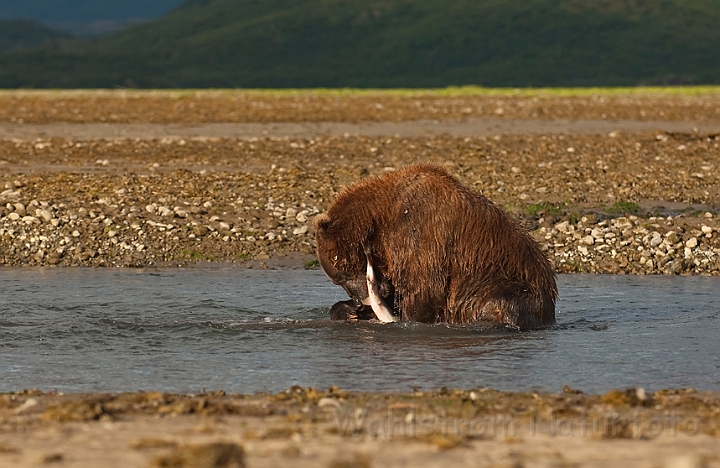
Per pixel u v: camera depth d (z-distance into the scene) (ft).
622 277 188.24
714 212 226.79
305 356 126.72
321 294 168.66
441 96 581.53
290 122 403.95
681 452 74.08
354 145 320.50
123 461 70.79
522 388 111.34
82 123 398.62
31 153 299.99
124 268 193.16
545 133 363.76
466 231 140.36
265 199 230.68
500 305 139.64
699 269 192.85
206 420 87.40
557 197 240.73
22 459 71.61
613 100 534.37
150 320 147.23
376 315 141.90
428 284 141.28
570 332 139.95
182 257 198.80
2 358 125.80
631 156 298.97
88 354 127.95
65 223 208.74
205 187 239.09
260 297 165.78
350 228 142.31
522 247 142.51
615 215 226.79
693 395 104.47
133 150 308.19
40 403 95.76
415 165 145.89
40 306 156.46
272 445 76.23
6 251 199.31
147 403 96.12
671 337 137.49
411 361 123.85
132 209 217.77
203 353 128.47
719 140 328.08
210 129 378.32
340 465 68.49
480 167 276.62
